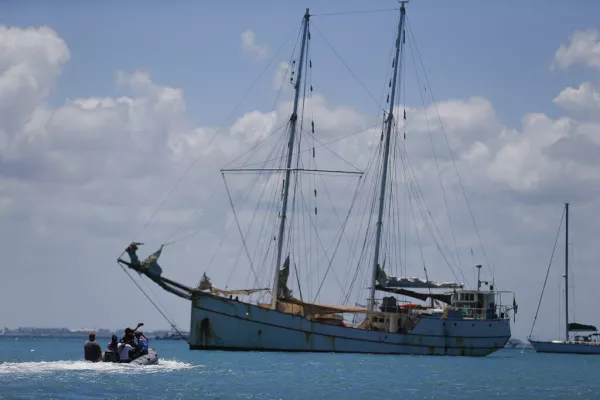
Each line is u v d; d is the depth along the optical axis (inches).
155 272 7155.5
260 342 7337.6
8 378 4343.0
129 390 4033.0
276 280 7711.6
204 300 7268.7
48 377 4411.9
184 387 4239.7
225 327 7268.7
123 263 7155.5
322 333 7559.1
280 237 7775.6
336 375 5344.5
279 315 7386.8
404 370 6028.5
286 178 7864.2
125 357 5157.5
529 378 5762.8
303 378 5044.3
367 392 4414.4
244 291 7573.8
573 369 7327.8
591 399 4323.3
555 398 4352.9
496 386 4990.2
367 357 7460.6
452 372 6048.2
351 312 7844.5
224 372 5152.6
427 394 4421.8
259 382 4685.0
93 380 4335.6
